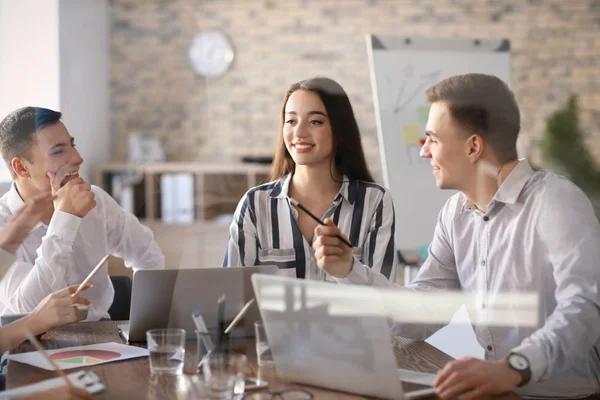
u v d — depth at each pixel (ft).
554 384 4.89
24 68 13.66
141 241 7.76
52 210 6.72
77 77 13.10
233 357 4.04
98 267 5.66
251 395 4.05
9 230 6.18
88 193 6.74
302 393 4.09
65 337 5.49
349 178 6.83
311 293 4.21
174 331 4.54
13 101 13.71
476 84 5.65
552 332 4.70
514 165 5.54
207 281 4.95
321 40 18.76
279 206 6.75
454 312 5.60
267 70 18.88
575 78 14.48
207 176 10.55
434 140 5.74
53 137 6.77
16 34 13.69
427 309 5.49
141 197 10.54
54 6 13.67
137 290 5.10
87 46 13.60
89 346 5.15
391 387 3.96
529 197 5.37
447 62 11.03
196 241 8.65
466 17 17.28
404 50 11.00
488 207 5.54
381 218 6.77
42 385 4.12
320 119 6.72
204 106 12.91
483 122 5.52
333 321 4.12
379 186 6.88
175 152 11.28
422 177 9.90
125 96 12.74
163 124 11.85
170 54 13.92
